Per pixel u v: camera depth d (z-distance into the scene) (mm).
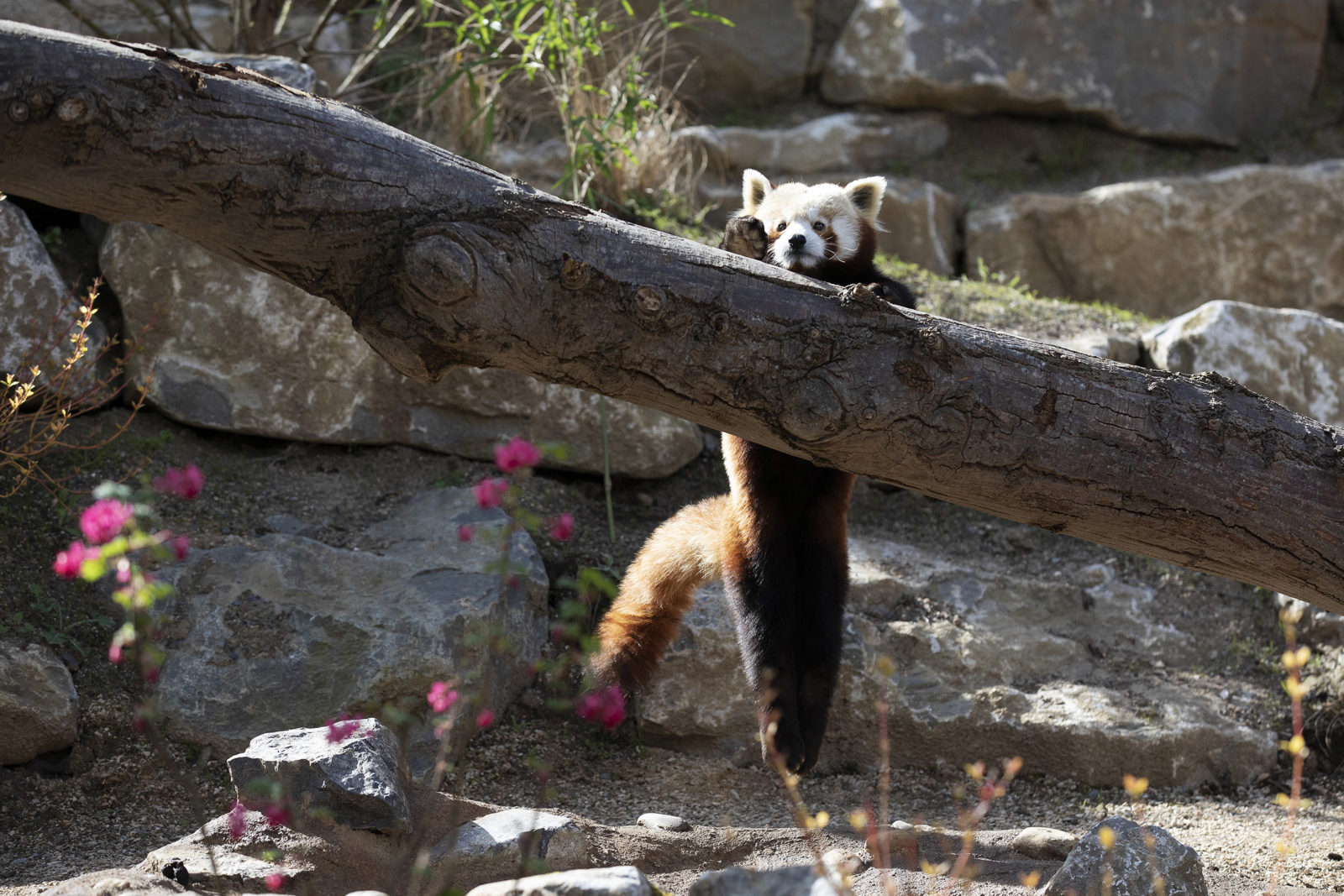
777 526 8203
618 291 5832
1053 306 14820
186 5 14094
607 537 11203
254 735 8250
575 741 9336
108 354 11016
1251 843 8125
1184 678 10109
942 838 7531
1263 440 6219
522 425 11664
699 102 18750
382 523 10633
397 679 8578
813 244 9023
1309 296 17406
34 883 6473
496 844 6215
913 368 6012
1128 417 6148
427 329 5789
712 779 9102
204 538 9578
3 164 5391
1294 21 18703
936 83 18109
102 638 8719
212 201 5613
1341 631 10211
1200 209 17203
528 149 15922
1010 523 12047
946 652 9812
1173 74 18422
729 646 9562
